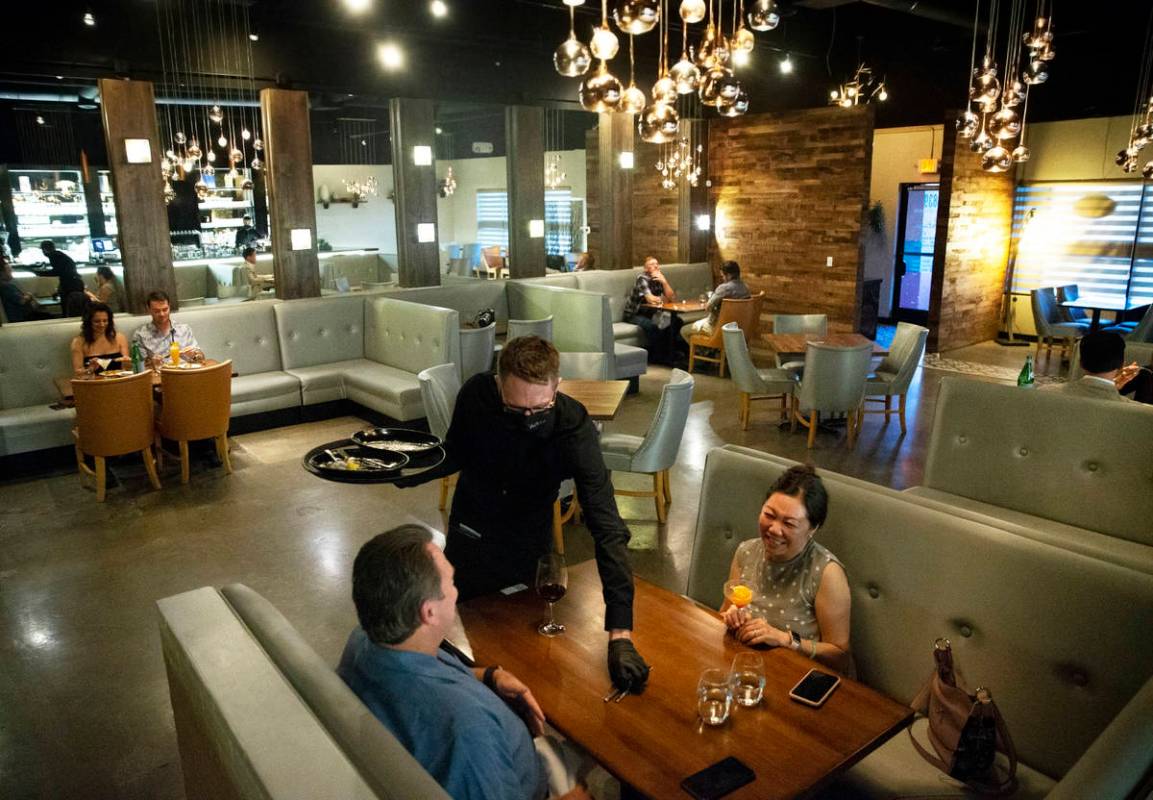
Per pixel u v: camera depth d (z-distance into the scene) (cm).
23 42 624
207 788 171
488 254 1385
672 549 478
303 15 732
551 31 894
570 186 1590
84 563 463
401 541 168
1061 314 1008
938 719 206
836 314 1022
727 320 885
